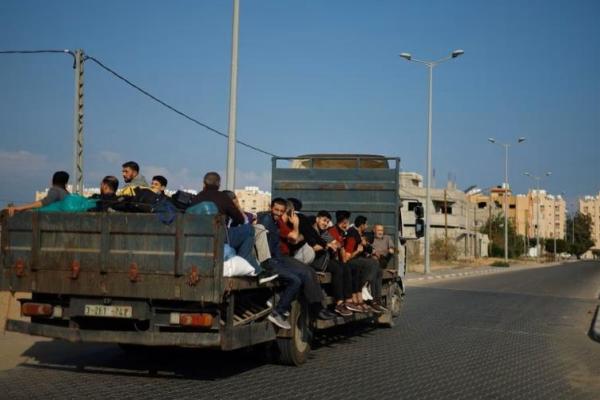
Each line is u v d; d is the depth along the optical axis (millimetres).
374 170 14961
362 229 13117
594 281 42250
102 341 8344
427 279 36562
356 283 12461
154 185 10820
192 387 8305
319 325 10945
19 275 8656
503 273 50469
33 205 9359
